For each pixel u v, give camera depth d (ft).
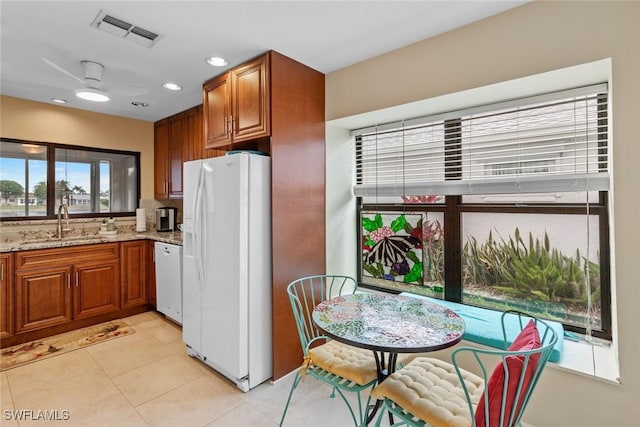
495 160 7.06
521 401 3.95
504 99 6.68
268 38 6.72
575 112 6.12
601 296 5.99
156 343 9.55
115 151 12.80
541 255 6.64
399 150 8.55
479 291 7.45
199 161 8.07
